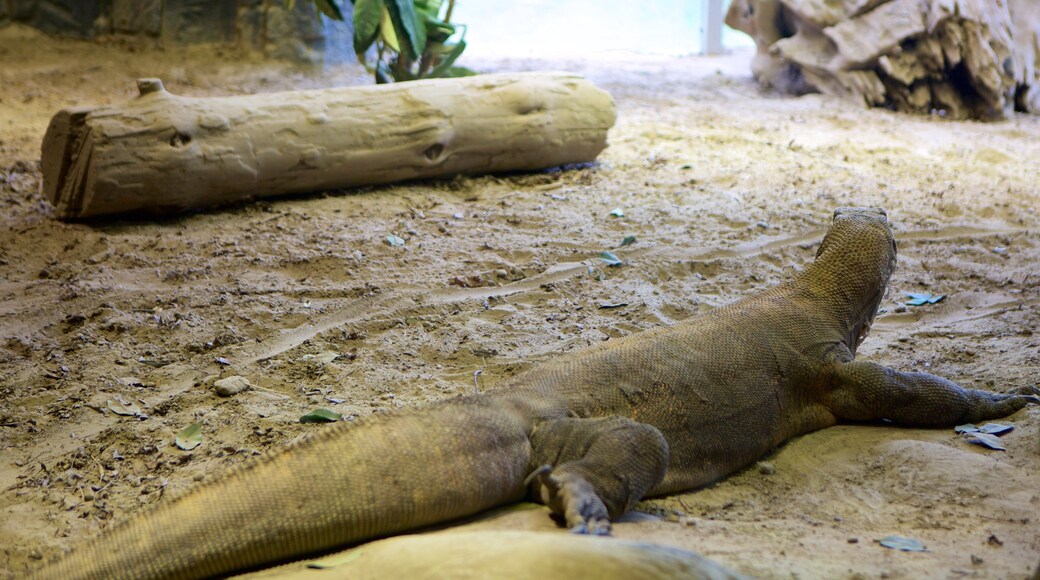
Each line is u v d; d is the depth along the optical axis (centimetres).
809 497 475
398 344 670
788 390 534
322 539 375
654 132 1438
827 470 504
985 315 752
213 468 498
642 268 842
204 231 907
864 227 601
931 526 434
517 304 758
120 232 894
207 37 1866
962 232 988
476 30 2633
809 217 1022
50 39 1809
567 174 1182
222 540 360
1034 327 710
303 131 975
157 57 1795
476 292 784
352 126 1008
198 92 1623
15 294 749
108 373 616
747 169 1238
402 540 361
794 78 1848
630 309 746
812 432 550
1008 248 938
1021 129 1570
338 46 1933
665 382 482
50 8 1808
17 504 467
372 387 600
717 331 527
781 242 931
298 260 830
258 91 1667
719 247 905
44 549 427
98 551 351
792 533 420
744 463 506
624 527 415
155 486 483
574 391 462
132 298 736
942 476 482
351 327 692
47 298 740
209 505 365
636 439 427
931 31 1636
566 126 1143
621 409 466
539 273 827
